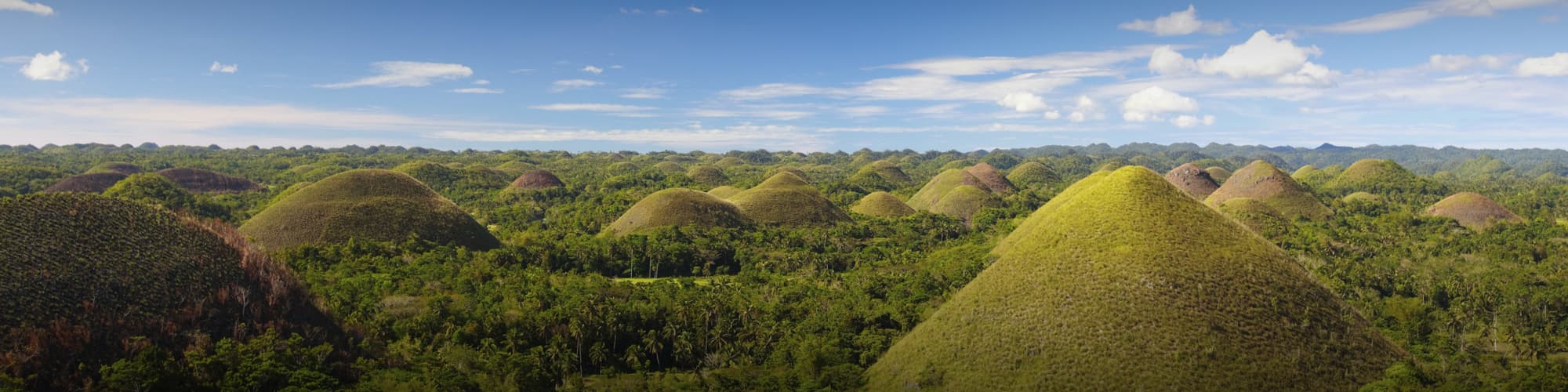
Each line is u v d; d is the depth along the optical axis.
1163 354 65.00
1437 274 124.69
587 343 81.81
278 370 66.12
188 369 65.69
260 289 81.38
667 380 76.38
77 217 77.19
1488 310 102.88
